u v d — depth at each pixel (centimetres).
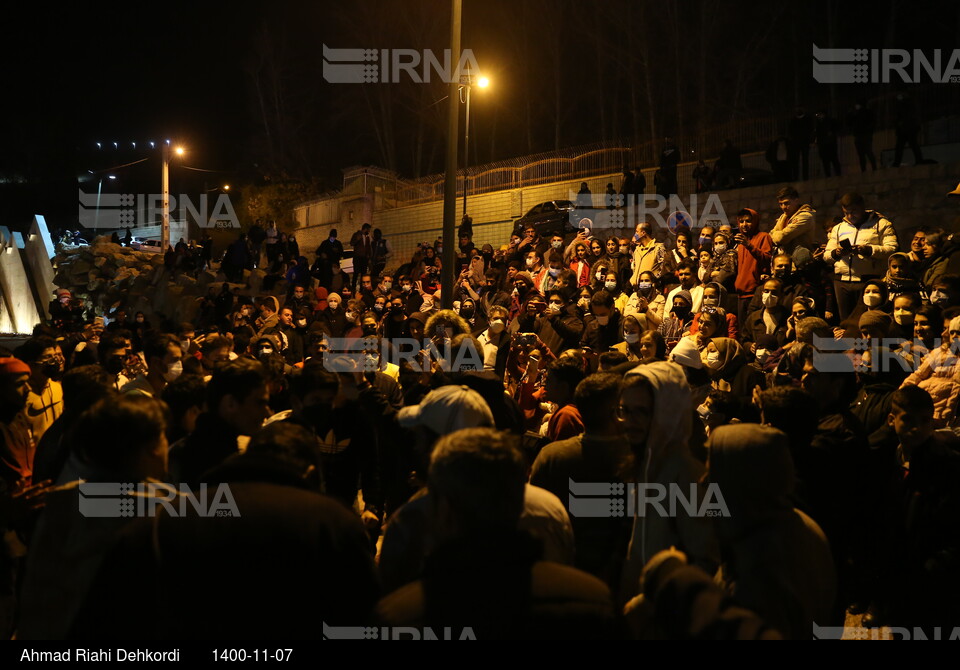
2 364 498
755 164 2142
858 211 1017
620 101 3869
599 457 368
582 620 201
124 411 274
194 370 661
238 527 226
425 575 216
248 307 1520
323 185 4078
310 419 458
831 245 1041
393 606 210
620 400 348
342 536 240
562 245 1689
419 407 353
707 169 1809
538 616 201
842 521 368
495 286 1554
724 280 1150
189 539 223
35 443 590
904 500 391
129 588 220
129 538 226
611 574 355
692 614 183
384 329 1388
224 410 376
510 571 209
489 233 2714
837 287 1017
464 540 214
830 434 386
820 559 267
